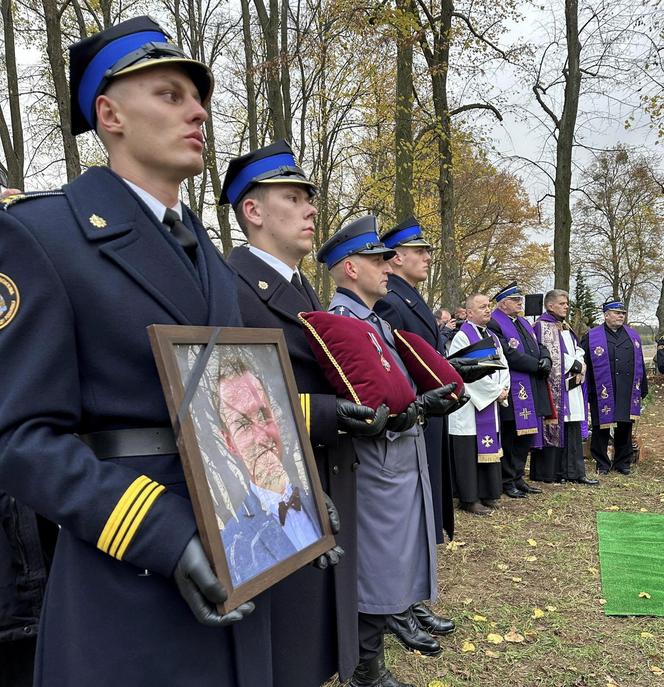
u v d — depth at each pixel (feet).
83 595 3.72
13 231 3.59
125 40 4.12
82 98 4.34
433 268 79.30
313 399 6.40
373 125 44.11
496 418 16.96
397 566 8.03
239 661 4.01
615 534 14.93
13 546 5.21
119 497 3.42
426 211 51.44
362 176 53.78
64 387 3.56
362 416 6.41
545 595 11.55
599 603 11.14
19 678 5.81
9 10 33.71
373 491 8.06
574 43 43.11
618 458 22.63
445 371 8.77
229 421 3.94
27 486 3.36
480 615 10.72
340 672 6.26
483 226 82.74
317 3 35.88
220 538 3.50
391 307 10.91
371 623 7.98
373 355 6.81
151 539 3.39
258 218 7.11
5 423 3.34
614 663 9.21
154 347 3.56
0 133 34.04
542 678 8.83
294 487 4.41
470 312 17.29
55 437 3.47
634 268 91.71
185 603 3.78
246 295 6.59
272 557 3.93
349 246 8.83
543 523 15.99
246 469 3.95
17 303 3.52
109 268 3.81
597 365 22.07
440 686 8.59
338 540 6.58
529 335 19.33
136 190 4.23
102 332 3.73
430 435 10.59
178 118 4.19
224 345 4.13
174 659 3.73
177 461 3.89
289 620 5.96
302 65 37.19
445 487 10.93
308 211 7.13
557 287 43.73
